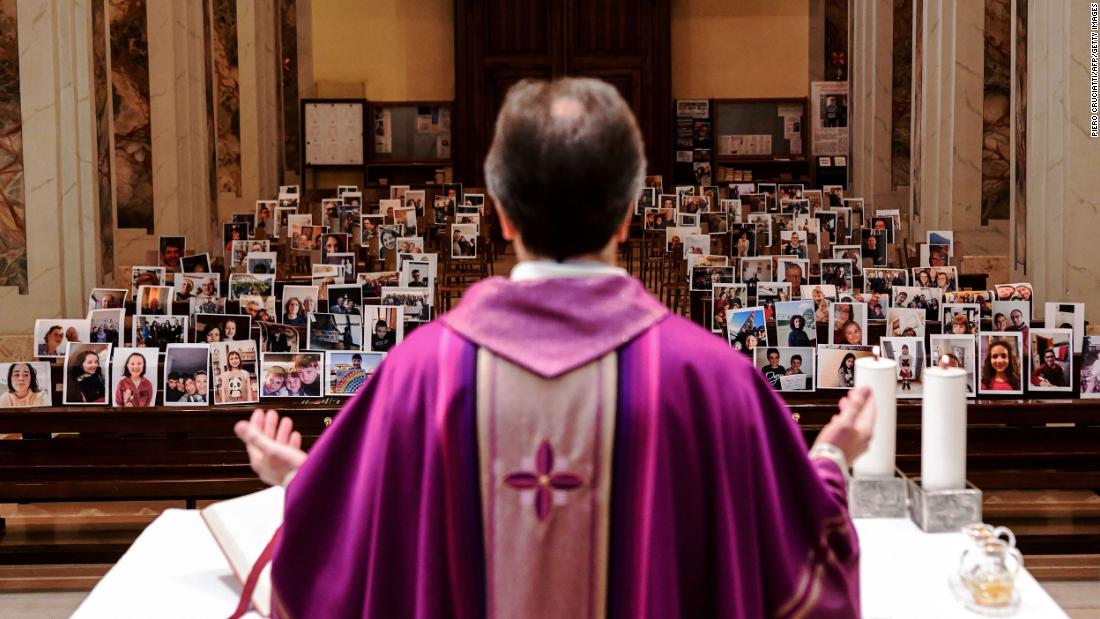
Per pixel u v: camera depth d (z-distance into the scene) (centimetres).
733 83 2120
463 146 2066
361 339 541
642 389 159
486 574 159
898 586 255
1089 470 507
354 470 174
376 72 2127
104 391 516
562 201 167
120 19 1258
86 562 520
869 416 203
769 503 165
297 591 173
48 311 923
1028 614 242
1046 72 891
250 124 1802
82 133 941
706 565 163
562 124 168
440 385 162
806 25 2108
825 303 622
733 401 164
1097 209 854
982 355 495
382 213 1481
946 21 1255
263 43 1881
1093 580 496
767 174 2102
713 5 2117
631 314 164
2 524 556
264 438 200
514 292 165
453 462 159
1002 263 1173
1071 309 529
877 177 1728
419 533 162
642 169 174
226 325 557
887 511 303
